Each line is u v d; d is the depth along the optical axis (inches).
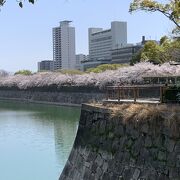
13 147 1234.6
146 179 452.8
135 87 732.0
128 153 503.2
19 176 872.9
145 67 1993.1
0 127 1753.2
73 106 2851.9
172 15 642.2
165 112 443.2
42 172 900.0
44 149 1181.1
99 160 580.1
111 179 527.5
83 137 666.8
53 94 3260.3
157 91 933.8
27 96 3816.4
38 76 3663.9
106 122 585.0
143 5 652.7
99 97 2564.0
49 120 1973.4
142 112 486.0
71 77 3065.9
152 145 455.2
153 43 2004.2
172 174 414.0
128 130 514.6
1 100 4015.8
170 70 1763.0
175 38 768.9
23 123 1879.9
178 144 412.5
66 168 700.7
